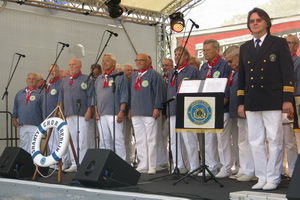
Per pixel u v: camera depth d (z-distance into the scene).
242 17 9.14
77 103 6.07
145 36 10.39
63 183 5.02
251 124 4.41
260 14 4.38
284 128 4.97
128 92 6.57
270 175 4.27
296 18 7.85
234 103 5.29
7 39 8.83
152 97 6.25
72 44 9.58
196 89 4.95
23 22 9.02
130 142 7.37
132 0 9.44
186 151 6.25
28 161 5.89
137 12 10.12
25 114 7.38
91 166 4.71
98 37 9.89
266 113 4.30
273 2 8.74
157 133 6.64
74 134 6.69
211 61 5.64
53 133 7.19
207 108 4.72
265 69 4.30
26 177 5.86
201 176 5.48
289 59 4.25
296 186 3.03
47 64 9.30
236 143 5.93
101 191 4.36
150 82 6.23
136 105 6.26
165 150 7.09
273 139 4.25
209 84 4.90
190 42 8.99
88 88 6.73
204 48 5.63
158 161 6.86
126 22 10.20
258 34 4.42
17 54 8.08
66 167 7.07
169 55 10.33
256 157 4.40
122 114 6.37
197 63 7.12
